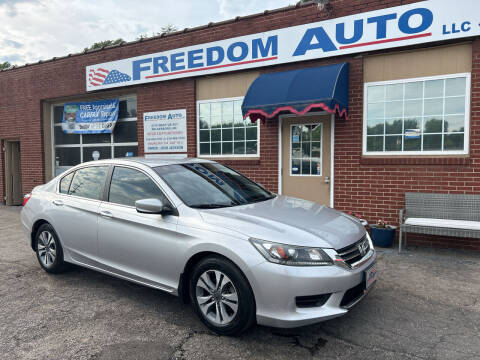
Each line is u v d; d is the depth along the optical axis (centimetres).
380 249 593
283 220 336
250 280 298
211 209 358
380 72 639
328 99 575
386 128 642
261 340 319
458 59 587
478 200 553
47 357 295
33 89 1084
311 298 297
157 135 888
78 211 436
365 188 653
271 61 718
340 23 647
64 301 405
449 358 290
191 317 364
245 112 649
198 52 803
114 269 401
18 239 698
